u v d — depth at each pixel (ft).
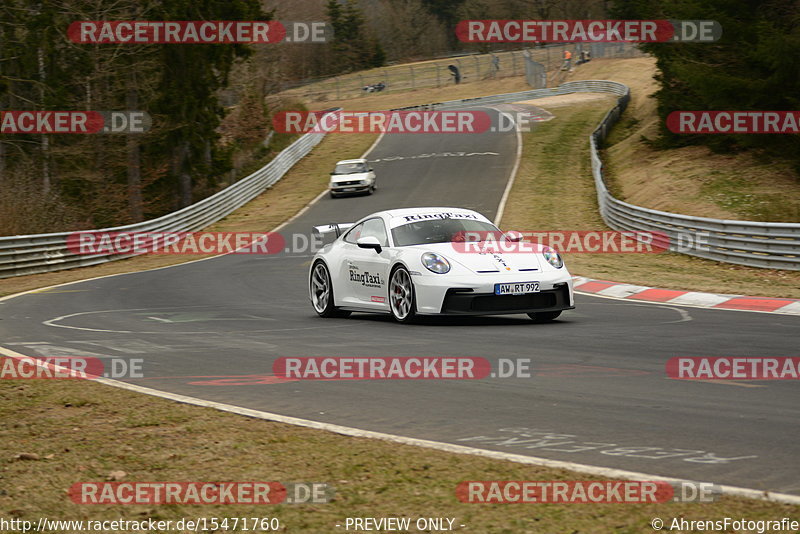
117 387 39.99
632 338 50.72
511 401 34.94
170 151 230.89
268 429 31.01
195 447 28.86
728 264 103.81
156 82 228.63
